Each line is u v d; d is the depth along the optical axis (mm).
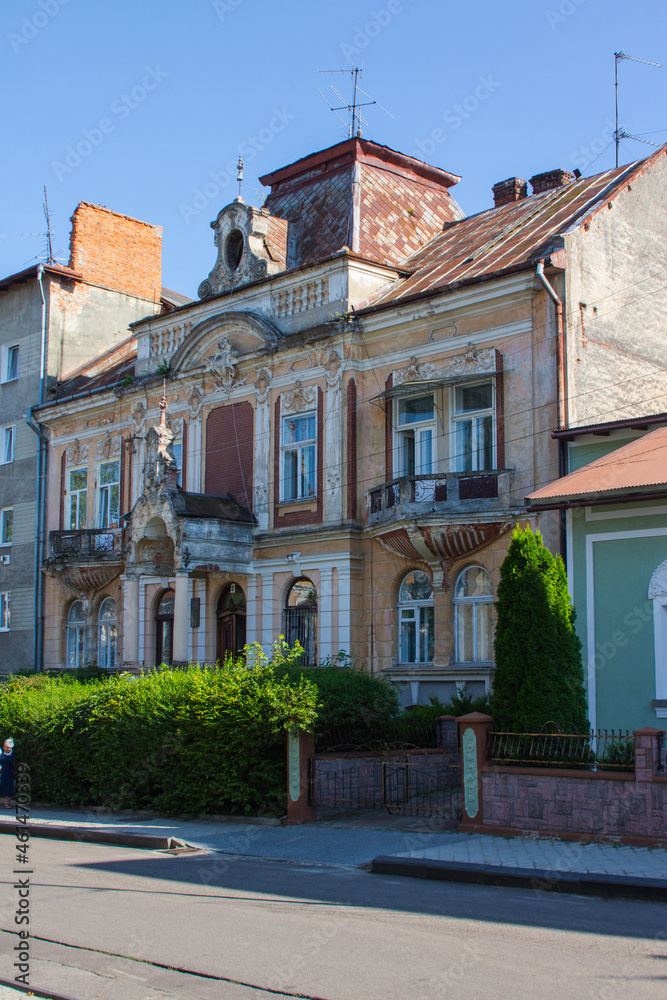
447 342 24688
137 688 20875
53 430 37406
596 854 13555
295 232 30844
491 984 8133
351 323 26250
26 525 37750
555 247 22906
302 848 15523
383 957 8984
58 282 38875
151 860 15031
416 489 23844
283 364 28328
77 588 33750
